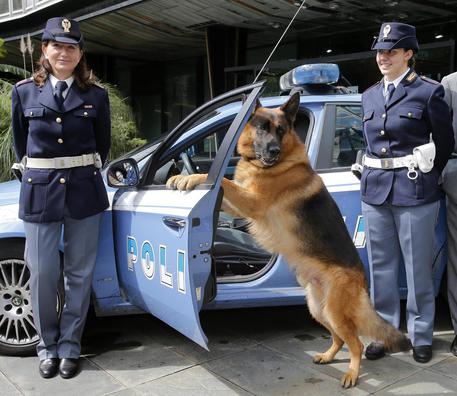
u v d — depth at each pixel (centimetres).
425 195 296
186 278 257
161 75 1401
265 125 287
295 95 298
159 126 1410
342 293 283
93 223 295
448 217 318
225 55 991
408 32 292
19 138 295
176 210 264
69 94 285
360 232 334
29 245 288
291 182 292
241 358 320
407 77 296
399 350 286
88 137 291
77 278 298
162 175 357
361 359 309
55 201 282
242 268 362
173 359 319
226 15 877
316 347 336
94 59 1291
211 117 337
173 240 266
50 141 281
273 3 783
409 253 306
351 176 336
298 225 292
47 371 294
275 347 337
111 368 306
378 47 292
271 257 338
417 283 309
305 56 1027
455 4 752
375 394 274
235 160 414
